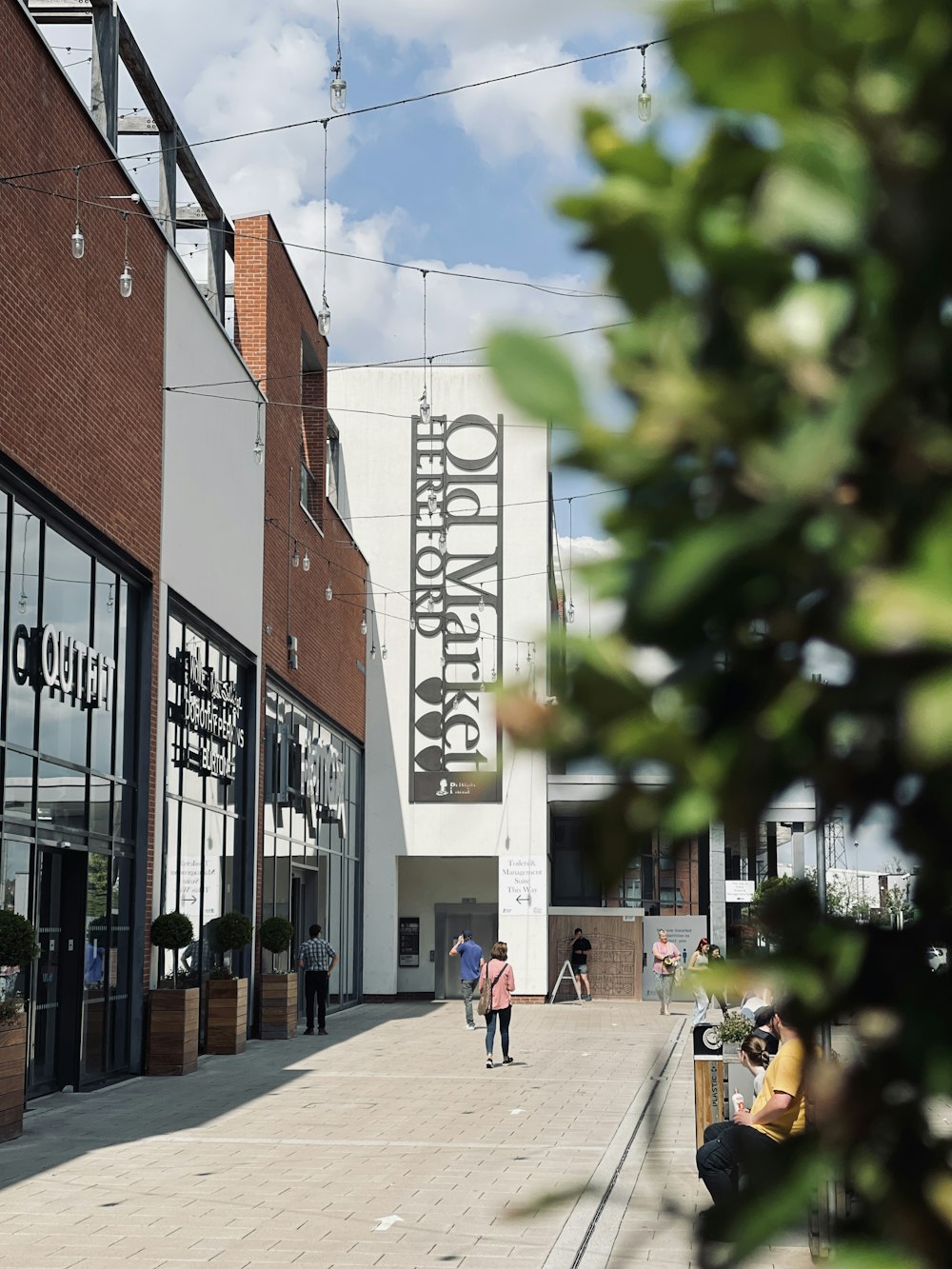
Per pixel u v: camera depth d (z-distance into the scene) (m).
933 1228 1.00
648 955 40.09
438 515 41.22
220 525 25.64
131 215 20.45
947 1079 1.02
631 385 1.04
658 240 1.06
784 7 0.98
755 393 1.01
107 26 20.44
